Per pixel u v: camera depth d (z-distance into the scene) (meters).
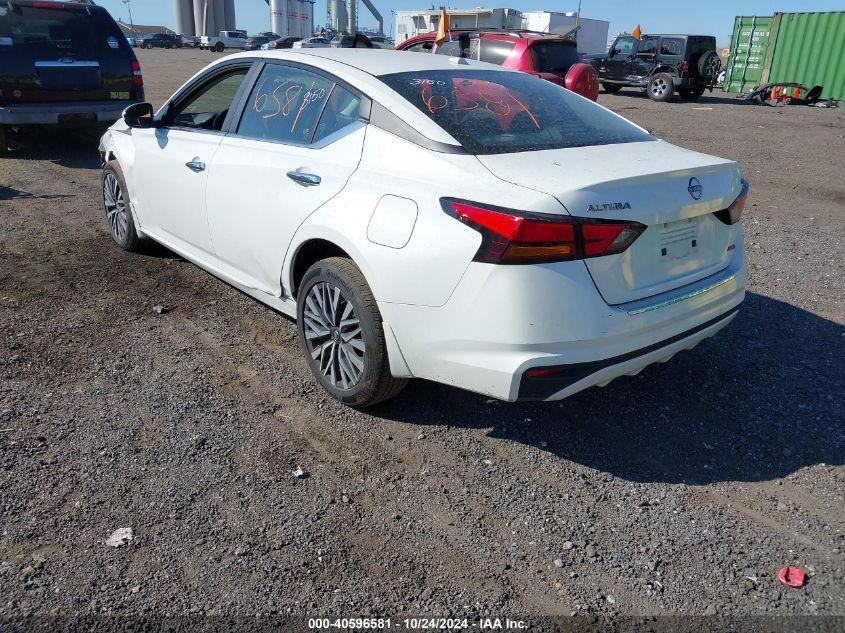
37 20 9.01
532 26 36.28
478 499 2.94
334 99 3.62
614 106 18.69
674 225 3.06
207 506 2.81
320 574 2.50
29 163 9.24
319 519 2.78
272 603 2.37
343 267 3.31
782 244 6.65
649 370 4.07
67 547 2.56
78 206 7.15
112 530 2.65
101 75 9.48
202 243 4.48
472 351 2.87
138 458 3.09
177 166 4.54
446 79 3.67
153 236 5.15
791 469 3.19
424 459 3.19
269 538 2.66
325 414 3.52
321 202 3.40
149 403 3.53
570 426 3.49
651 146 3.49
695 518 2.86
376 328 3.21
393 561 2.58
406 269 2.99
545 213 2.67
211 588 2.42
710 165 3.20
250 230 3.93
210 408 3.52
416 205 2.99
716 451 3.31
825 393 3.84
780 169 10.35
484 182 2.87
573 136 3.43
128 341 4.20
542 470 3.14
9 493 2.81
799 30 21.08
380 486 2.99
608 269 2.82
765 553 2.67
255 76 4.18
